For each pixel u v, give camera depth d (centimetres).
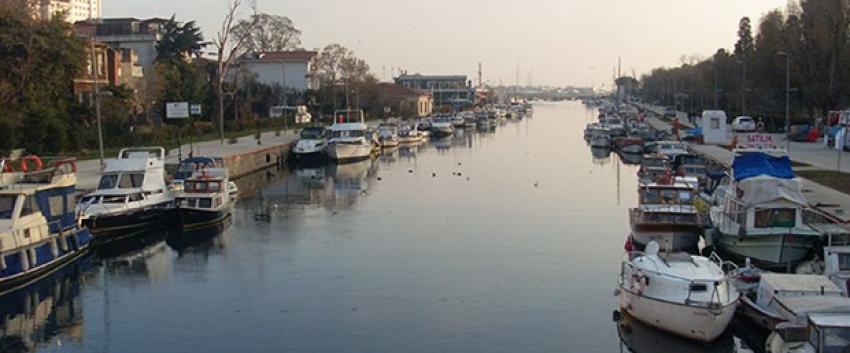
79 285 2973
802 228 2908
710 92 12281
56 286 2964
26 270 2880
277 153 7244
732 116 10725
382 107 13975
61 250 3145
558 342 2303
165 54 10044
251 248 3588
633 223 3378
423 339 2338
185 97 8481
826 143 6688
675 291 2217
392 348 2266
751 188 2945
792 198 2911
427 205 4800
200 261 3347
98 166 5303
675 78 18312
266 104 11012
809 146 6781
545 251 3469
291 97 11794
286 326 2464
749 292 2394
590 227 4044
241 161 6303
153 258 3409
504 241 3691
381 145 8856
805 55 8162
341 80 12519
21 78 5747
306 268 3195
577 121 16900
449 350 2250
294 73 12581
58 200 3241
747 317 2264
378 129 9419
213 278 3061
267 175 6606
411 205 4806
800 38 8312
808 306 2027
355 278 3027
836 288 2198
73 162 3500
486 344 2294
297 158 7456
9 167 3812
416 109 15750
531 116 19988
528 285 2906
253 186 5853
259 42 12712
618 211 4538
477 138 11044
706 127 7225
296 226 4128
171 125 7594
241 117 9794
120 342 2344
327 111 11956
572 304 2664
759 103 9075
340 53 13688
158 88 8050
